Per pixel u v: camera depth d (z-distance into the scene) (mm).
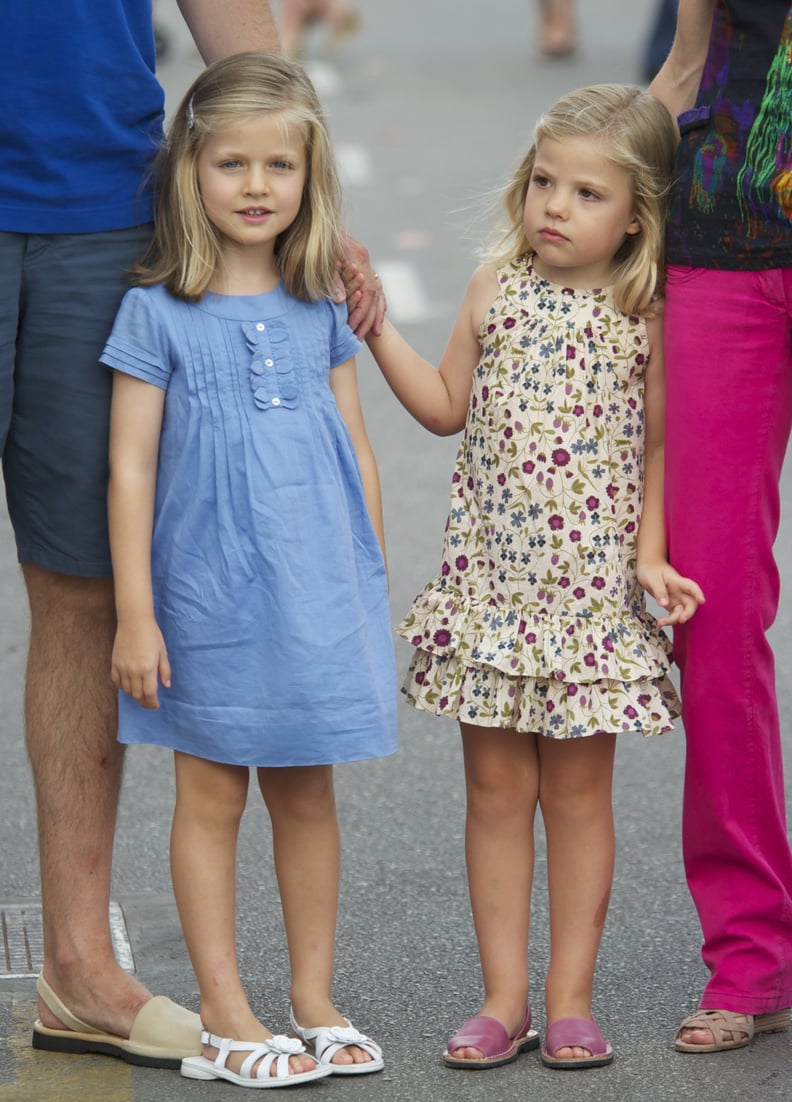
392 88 32844
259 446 6094
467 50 37375
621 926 7531
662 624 6438
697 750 6516
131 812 8836
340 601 6145
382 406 16750
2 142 6082
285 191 6129
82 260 6172
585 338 6473
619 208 6414
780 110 6098
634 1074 6238
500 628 6461
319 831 6344
